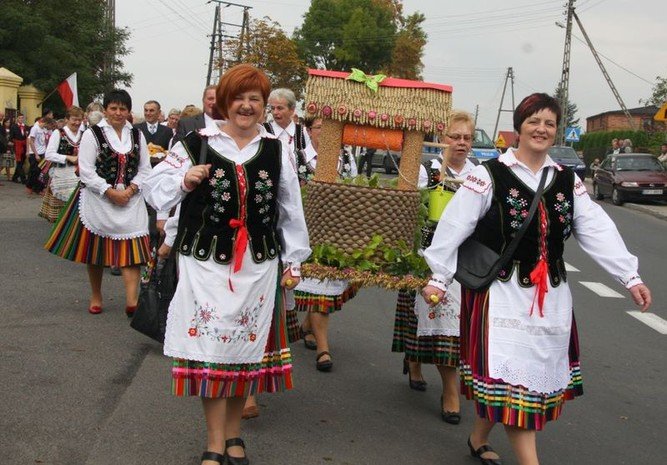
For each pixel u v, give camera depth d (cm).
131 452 439
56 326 698
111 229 729
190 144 403
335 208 495
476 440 461
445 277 404
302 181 714
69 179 1105
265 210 409
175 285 413
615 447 503
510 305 392
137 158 743
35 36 3353
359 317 834
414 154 512
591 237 407
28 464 414
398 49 5791
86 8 3844
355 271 492
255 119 404
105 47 3978
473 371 397
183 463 429
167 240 457
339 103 503
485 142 2745
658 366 700
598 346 764
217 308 397
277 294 425
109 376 569
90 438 455
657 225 2008
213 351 396
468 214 399
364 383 607
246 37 3488
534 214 393
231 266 400
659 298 1036
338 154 515
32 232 1252
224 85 400
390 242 496
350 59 5809
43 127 1883
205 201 402
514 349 388
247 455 450
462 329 412
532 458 392
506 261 394
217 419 408
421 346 565
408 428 514
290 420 514
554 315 394
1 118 2091
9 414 483
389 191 493
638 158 2625
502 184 397
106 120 738
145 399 526
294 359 663
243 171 401
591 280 1155
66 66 3484
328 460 451
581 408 577
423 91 506
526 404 386
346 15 5850
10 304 773
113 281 916
